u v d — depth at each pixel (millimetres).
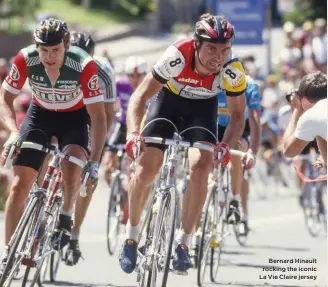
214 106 20047
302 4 116688
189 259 18891
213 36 17656
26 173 19172
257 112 25609
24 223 17891
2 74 54406
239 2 68000
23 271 22766
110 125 24281
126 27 134875
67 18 136500
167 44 123875
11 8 111438
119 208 28344
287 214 38906
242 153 21328
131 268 18750
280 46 106188
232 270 25156
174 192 17703
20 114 34906
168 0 145750
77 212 23031
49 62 18734
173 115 19750
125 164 29328
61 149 20453
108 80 23875
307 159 33469
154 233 17562
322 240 31391
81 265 25656
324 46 59594
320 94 18797
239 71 18625
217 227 23922
